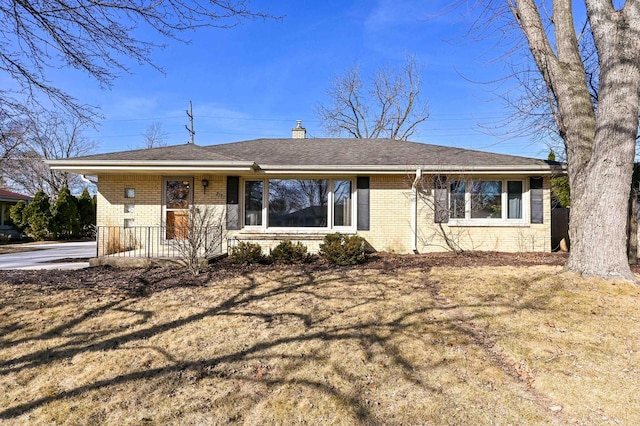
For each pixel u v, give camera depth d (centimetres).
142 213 1053
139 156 969
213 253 966
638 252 880
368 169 1004
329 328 440
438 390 301
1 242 1991
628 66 578
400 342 396
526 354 361
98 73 583
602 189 598
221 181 1047
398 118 2973
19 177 2894
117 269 801
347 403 285
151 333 432
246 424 262
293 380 322
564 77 661
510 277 654
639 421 256
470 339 402
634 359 346
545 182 1041
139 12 496
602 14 602
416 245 1047
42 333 433
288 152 1175
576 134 644
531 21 705
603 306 489
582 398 284
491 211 1058
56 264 968
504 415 266
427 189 1046
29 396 302
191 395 301
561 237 1196
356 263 845
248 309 513
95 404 290
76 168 938
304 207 1060
